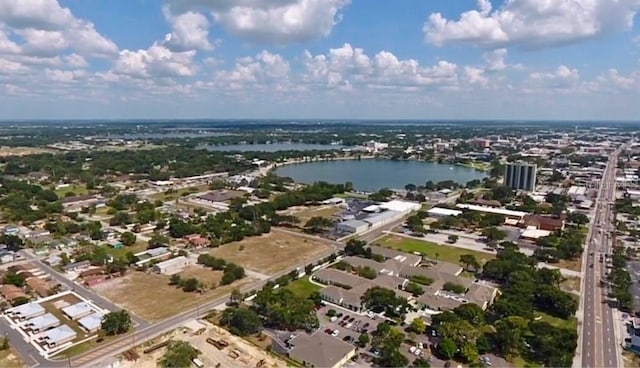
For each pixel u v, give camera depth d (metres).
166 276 157.75
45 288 142.88
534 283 142.50
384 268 162.50
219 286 148.38
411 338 112.94
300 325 117.94
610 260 177.50
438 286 146.12
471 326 110.06
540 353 104.88
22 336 113.06
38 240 196.12
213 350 106.00
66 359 102.25
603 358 104.88
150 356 103.31
